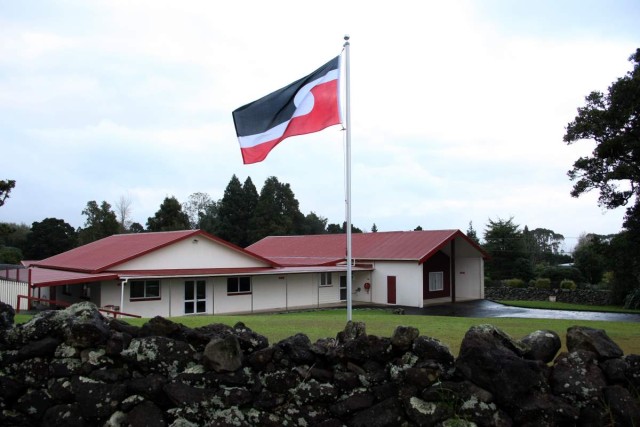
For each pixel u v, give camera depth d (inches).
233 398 184.5
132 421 185.6
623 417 165.0
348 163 369.4
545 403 168.6
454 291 1606.8
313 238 1888.5
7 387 198.7
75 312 210.2
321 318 562.3
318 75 391.2
